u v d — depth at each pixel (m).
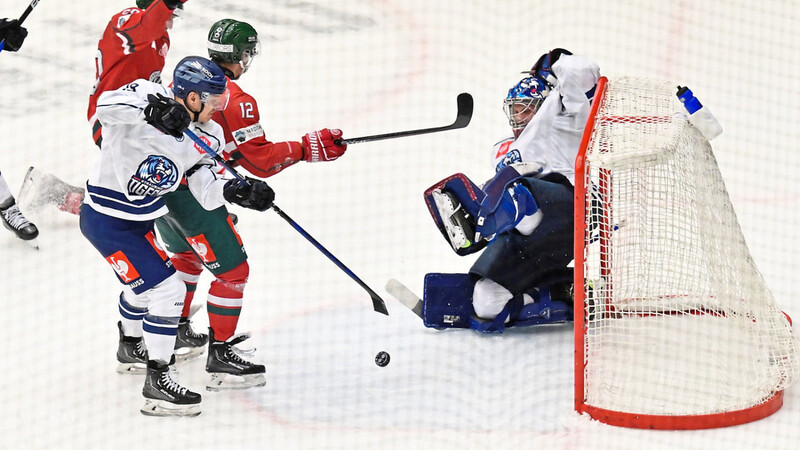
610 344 17.69
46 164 27.88
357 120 31.84
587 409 15.56
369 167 28.19
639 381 16.31
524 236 18.45
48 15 38.22
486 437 15.01
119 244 15.75
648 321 18.53
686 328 18.19
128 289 16.88
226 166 16.16
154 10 16.75
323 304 20.61
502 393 16.48
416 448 14.68
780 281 21.14
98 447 14.79
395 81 35.06
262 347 18.55
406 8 40.66
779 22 40.94
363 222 24.81
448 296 19.05
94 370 17.58
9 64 34.41
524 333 19.09
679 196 17.20
